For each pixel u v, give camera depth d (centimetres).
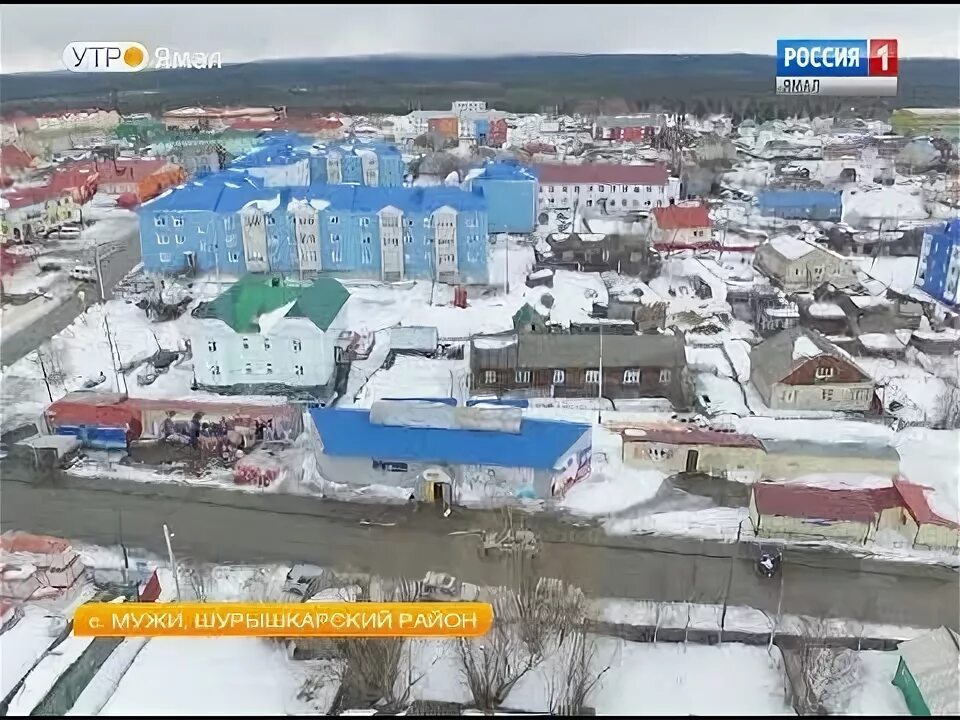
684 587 2969
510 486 3503
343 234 6391
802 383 4256
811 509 3222
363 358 4919
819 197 7575
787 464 3641
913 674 2392
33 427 4125
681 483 3631
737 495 3553
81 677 2547
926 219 7481
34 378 4725
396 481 3575
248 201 6456
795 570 3077
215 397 4450
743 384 4591
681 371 4403
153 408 3991
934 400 4350
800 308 5372
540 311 5616
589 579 3006
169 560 3142
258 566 3081
